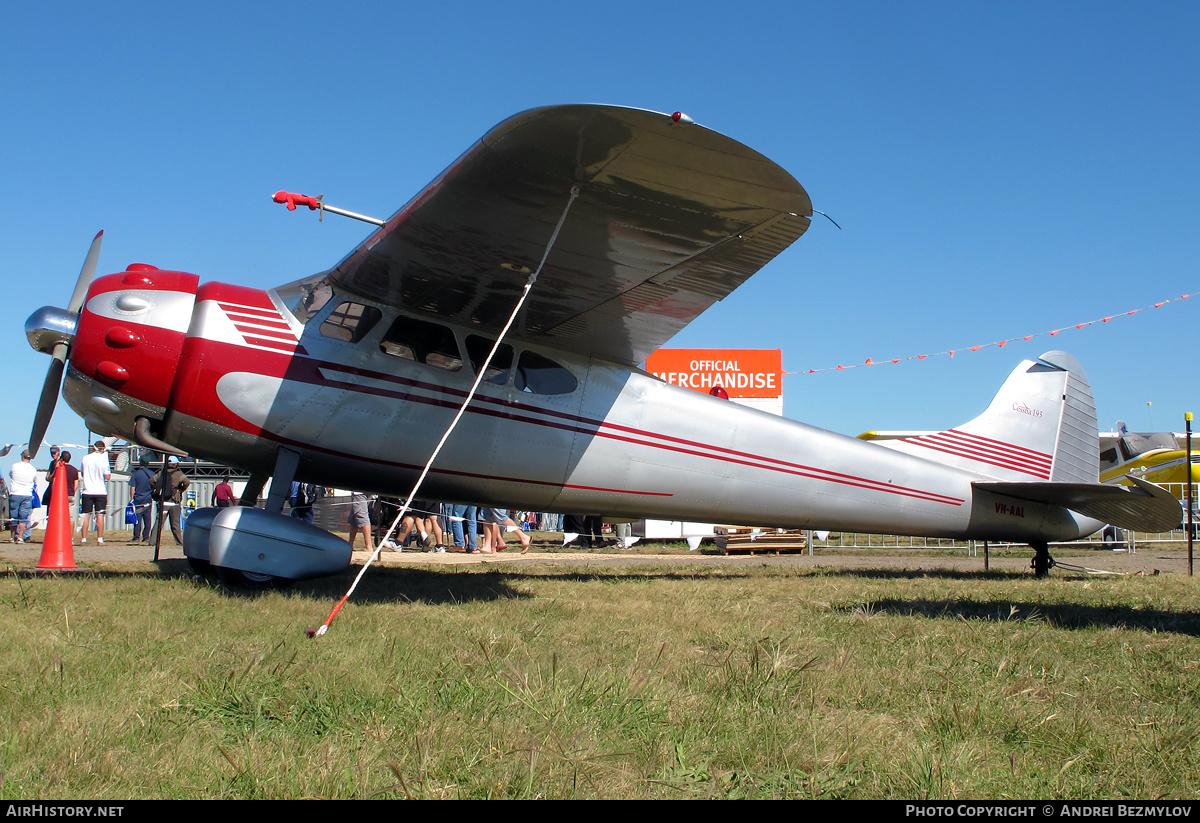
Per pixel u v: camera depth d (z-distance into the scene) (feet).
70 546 24.62
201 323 19.39
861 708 9.66
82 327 19.19
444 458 21.62
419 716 8.23
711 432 25.52
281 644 10.78
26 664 9.68
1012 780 7.29
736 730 8.42
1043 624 15.52
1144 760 7.82
